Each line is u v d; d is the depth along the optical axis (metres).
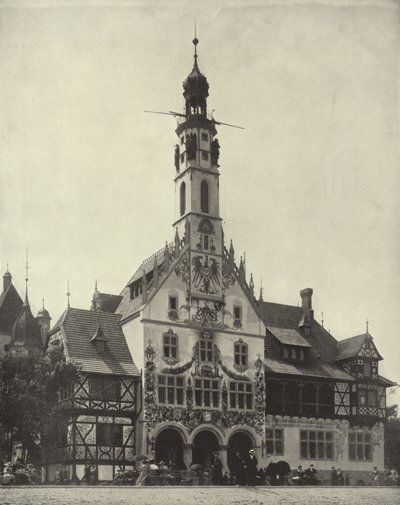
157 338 55.16
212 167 60.16
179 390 55.31
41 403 47.84
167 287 56.41
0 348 58.06
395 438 68.94
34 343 57.22
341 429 62.44
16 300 59.88
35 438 48.69
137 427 53.47
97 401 52.34
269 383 60.47
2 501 32.28
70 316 56.22
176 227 59.75
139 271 61.12
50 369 49.56
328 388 62.84
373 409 63.53
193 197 58.78
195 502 34.53
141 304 56.06
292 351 62.78
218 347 57.56
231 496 36.56
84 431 51.56
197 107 60.53
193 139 59.69
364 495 39.56
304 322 65.44
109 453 52.16
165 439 55.22
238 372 57.97
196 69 60.12
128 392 54.09
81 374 51.75
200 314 57.34
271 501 36.06
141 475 43.31
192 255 57.97
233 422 56.84
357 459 62.62
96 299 61.25
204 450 56.91
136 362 55.12
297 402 61.19
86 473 49.66
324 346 65.56
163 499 34.62
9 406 46.88
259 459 57.41
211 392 56.47
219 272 58.88
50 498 33.41
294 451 59.88
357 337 64.50
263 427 58.03
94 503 32.75
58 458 50.66
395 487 43.09
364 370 63.81
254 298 60.12
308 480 50.62
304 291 67.12
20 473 40.62
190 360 56.09
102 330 55.69
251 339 59.19
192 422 55.12
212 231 59.22
